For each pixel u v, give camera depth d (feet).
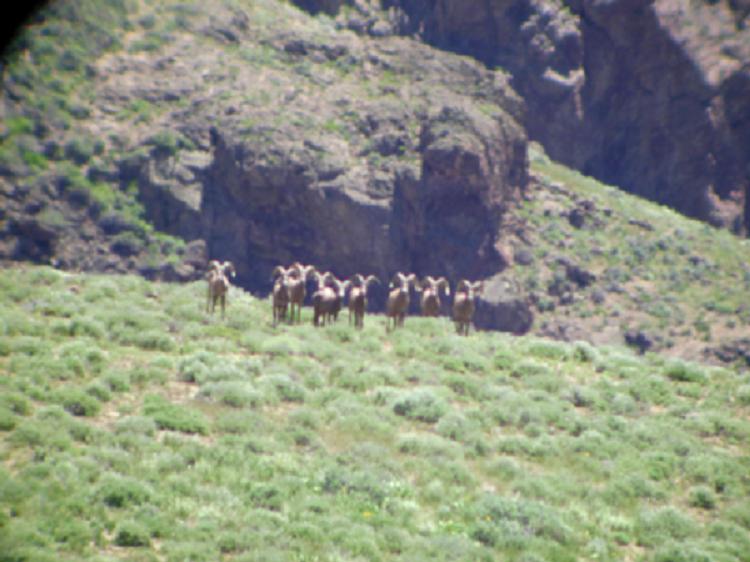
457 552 196.24
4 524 171.12
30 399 243.19
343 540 192.44
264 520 195.52
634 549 223.10
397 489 229.45
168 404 258.16
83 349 292.40
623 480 257.55
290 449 245.24
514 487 244.83
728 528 235.81
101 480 199.00
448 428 278.46
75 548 170.50
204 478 214.90
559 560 204.44
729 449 301.43
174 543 178.60
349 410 281.95
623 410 325.01
